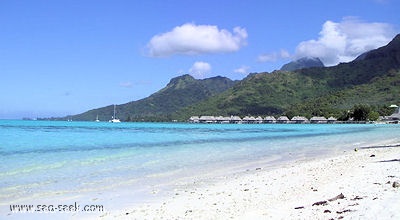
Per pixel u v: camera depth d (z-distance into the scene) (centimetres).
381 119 18688
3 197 1436
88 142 4644
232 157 2964
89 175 1967
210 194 1520
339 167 2116
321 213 1096
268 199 1383
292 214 1125
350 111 19388
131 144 4400
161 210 1274
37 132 7362
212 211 1243
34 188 1605
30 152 3169
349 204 1166
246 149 3762
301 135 7050
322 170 2039
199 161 2672
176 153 3278
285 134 7544
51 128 10056
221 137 6325
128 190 1605
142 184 1747
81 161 2570
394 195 1220
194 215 1201
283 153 3319
